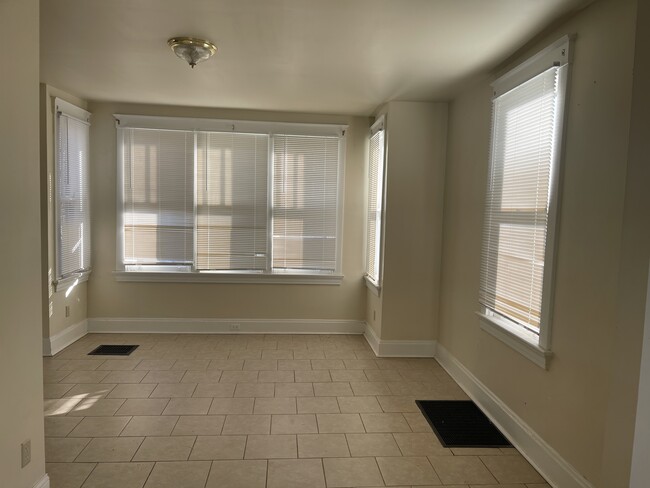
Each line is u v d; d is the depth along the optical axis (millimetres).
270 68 3197
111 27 2508
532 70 2555
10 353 1786
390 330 4254
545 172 2424
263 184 4762
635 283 1573
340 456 2533
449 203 4027
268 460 2471
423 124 4121
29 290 1907
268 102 4270
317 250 4875
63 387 3367
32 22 1881
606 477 1701
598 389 1991
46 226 3889
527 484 2322
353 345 4570
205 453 2521
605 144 1970
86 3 2207
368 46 2719
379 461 2494
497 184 2992
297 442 2668
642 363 1542
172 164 4652
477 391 3283
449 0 2096
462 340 3637
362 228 4887
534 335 2602
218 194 4723
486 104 3264
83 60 3113
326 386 3516
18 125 1809
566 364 2223
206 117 4625
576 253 2156
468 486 2293
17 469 1839
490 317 3105
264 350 4320
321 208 4836
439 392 3467
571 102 2223
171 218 4695
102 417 2912
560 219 2293
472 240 3461
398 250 4195
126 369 3746
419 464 2477
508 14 2236
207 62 3092
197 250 4738
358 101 4148
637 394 1558
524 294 2627
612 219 1917
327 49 2785
